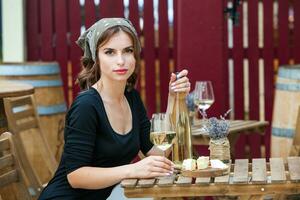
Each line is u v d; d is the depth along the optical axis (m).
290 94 4.70
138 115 2.92
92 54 2.74
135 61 2.74
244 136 5.76
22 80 4.98
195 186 2.39
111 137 2.67
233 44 5.80
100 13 5.88
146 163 2.50
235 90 5.82
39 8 5.95
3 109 3.82
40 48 5.97
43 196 2.70
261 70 5.79
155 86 5.88
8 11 5.91
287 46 5.75
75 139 2.61
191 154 2.81
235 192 2.39
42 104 5.01
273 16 5.76
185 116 2.81
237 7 5.20
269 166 2.73
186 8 4.91
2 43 5.95
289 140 4.70
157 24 5.85
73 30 5.91
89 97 2.65
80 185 2.59
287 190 2.38
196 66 4.91
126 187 2.41
